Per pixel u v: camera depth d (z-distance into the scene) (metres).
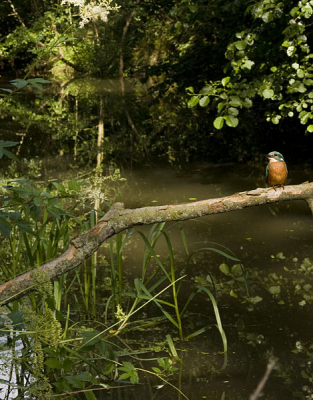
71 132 12.68
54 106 15.82
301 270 5.18
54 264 3.30
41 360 3.06
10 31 22.58
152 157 10.45
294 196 3.51
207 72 10.50
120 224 3.43
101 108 15.30
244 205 3.52
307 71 5.89
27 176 8.98
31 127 13.23
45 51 3.53
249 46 6.17
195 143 11.45
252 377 3.47
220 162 9.85
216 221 6.73
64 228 4.31
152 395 3.30
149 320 4.31
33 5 21.19
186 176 8.95
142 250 5.81
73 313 4.43
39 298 4.39
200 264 5.39
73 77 20.94
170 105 15.29
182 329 4.14
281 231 6.29
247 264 5.35
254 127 11.70
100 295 4.75
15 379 3.52
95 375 3.55
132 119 14.04
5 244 5.60
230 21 8.67
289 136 11.11
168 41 19.84
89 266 5.36
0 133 12.52
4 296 3.22
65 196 3.63
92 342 3.22
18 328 3.73
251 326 4.15
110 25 20.52
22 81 3.33
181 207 3.48
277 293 4.71
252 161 9.79
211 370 3.57
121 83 19.34
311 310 4.40
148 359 3.73
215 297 4.67
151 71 11.16
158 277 5.10
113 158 10.39
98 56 20.31
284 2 5.75
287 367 3.58
